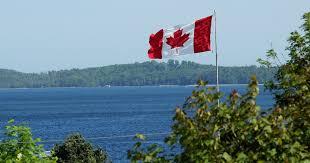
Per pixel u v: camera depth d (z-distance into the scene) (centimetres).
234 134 1712
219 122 1712
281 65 2642
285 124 1778
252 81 1744
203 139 1667
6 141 2641
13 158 2580
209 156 1656
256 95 1733
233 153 1695
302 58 2641
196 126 1705
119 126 19762
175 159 1717
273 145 1678
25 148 2634
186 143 1678
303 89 1995
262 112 1767
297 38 2697
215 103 1742
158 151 1739
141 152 1752
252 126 1694
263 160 1653
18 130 2670
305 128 1795
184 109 1758
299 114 1812
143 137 1784
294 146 1667
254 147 1702
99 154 7625
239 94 1748
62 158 7412
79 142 7519
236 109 1720
